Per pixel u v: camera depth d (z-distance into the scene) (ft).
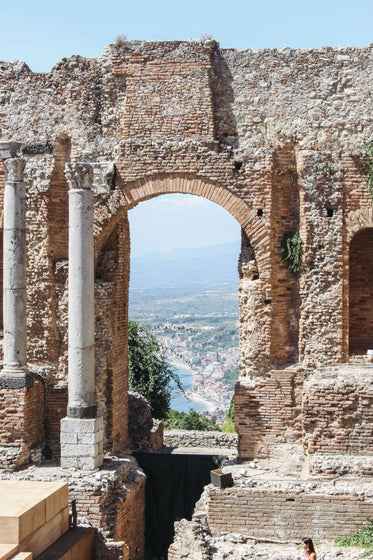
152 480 81.41
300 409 78.84
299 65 80.33
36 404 79.05
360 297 85.46
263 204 79.82
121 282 85.46
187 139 81.00
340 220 78.79
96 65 83.10
